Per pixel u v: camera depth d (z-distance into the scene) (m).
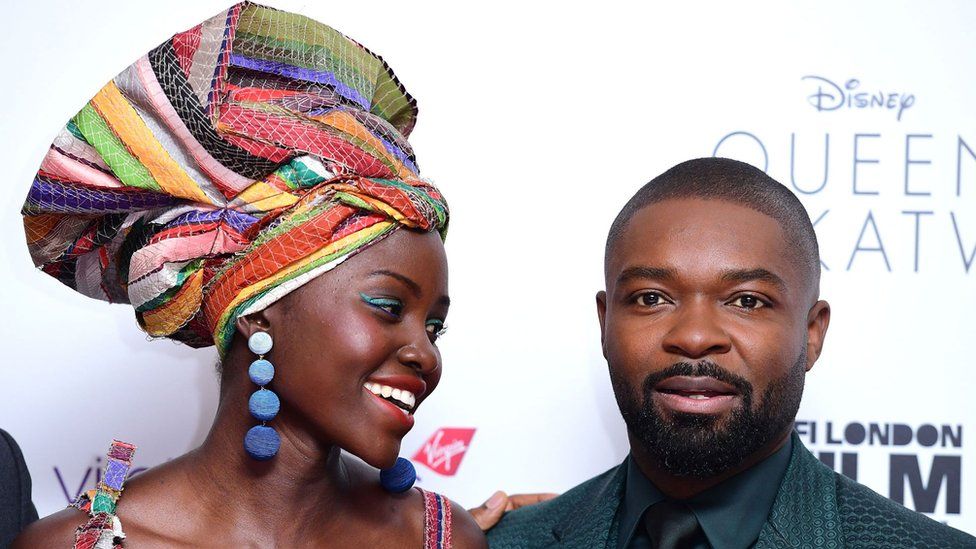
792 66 2.12
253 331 1.32
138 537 1.28
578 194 2.15
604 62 2.15
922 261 2.08
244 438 1.32
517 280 2.15
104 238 1.39
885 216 2.09
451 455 2.16
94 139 1.31
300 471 1.33
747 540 1.47
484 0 2.17
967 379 2.07
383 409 1.30
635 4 2.15
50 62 2.19
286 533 1.34
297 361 1.29
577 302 2.15
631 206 1.57
